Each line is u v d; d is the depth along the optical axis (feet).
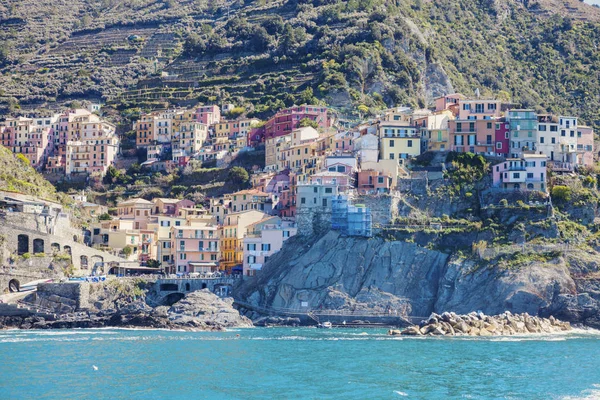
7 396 607.37
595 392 638.53
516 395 627.46
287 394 624.59
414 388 647.97
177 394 621.31
